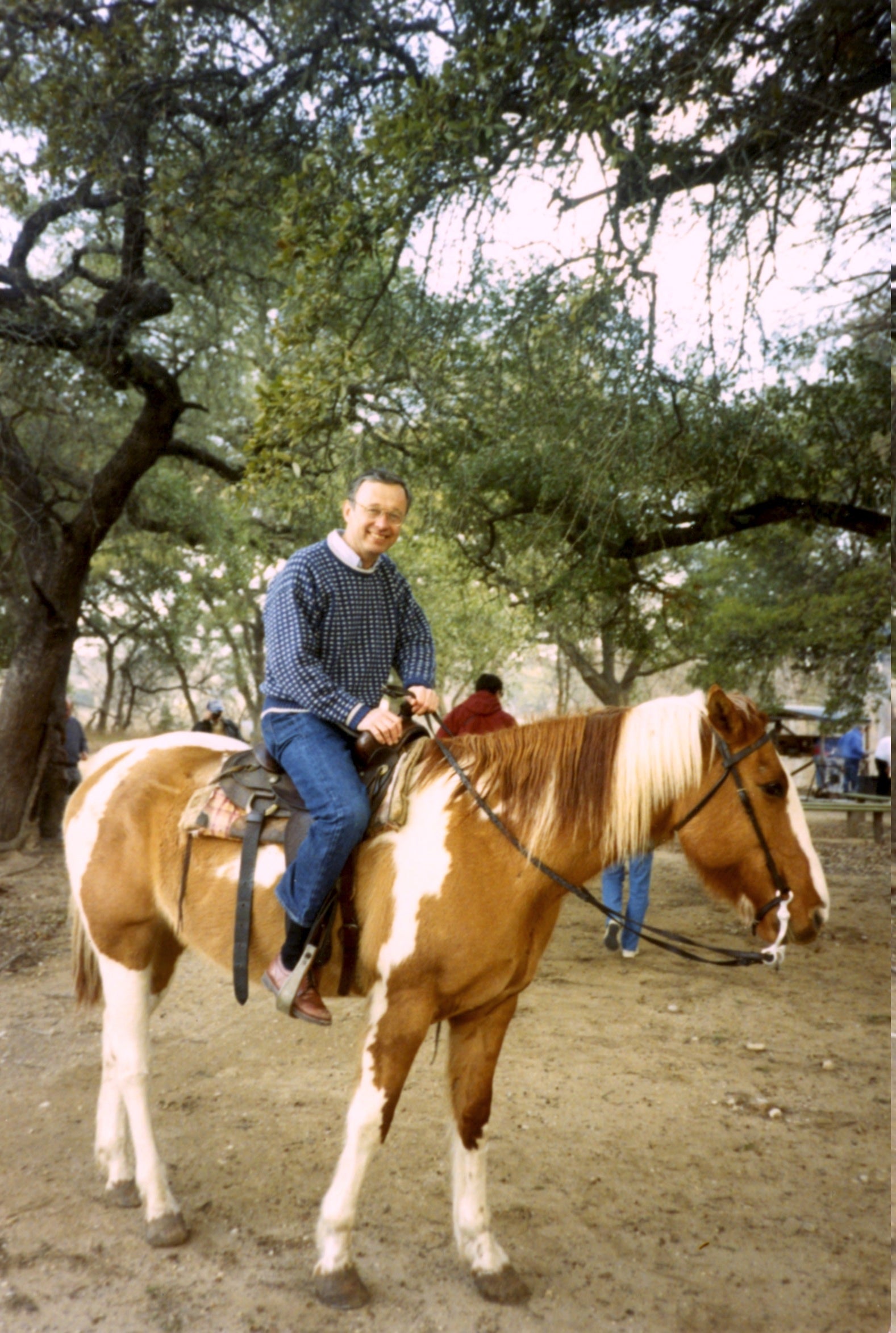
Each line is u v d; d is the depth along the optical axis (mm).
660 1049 4750
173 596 23812
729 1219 3215
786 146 6234
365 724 2766
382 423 9109
